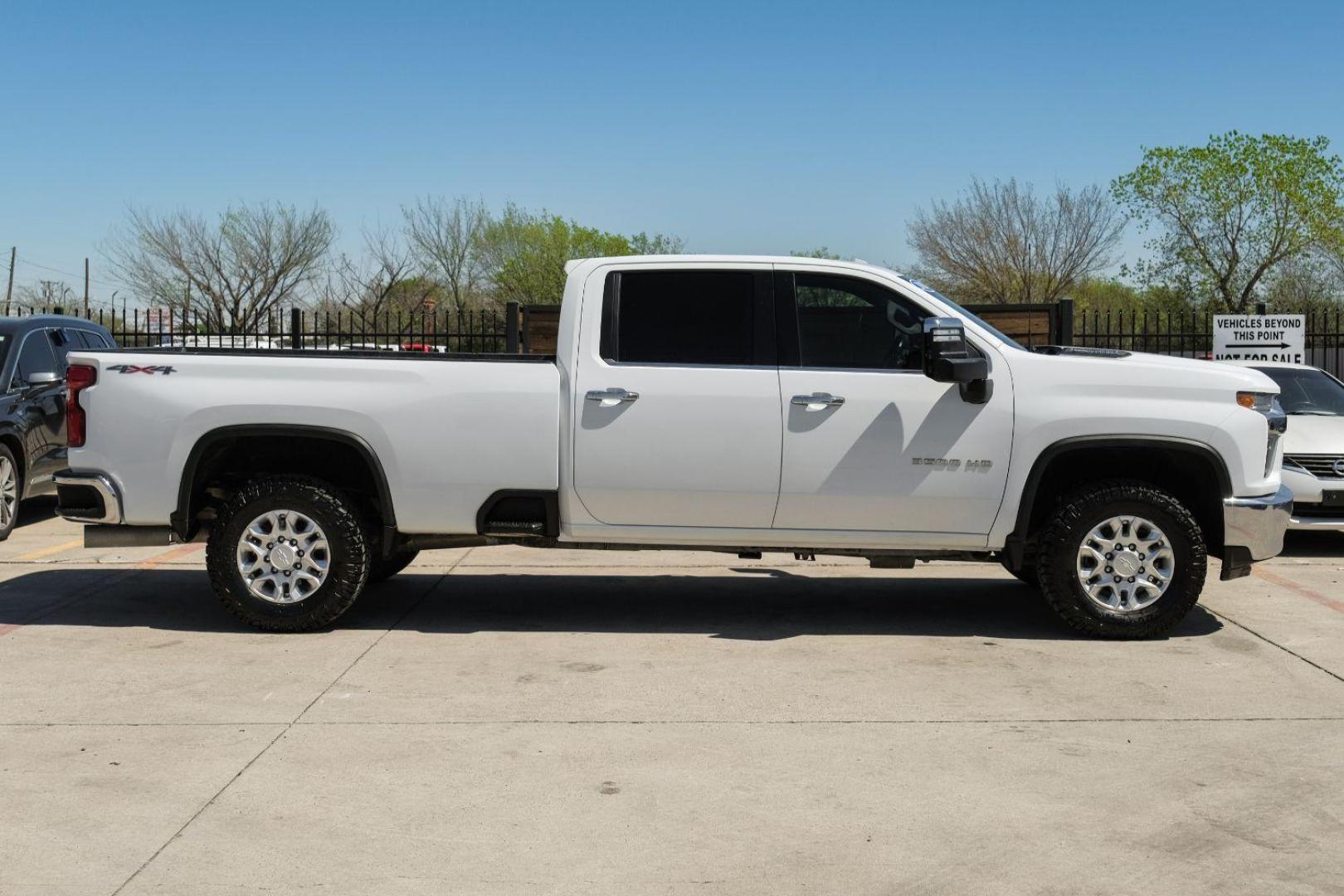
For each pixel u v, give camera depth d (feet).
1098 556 22.48
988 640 22.80
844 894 12.19
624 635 23.12
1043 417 22.04
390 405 22.41
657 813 14.26
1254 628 23.81
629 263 22.70
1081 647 22.27
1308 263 122.31
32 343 37.68
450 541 23.27
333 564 22.63
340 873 12.63
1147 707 18.53
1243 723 17.72
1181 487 23.67
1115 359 22.72
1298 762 16.08
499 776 15.47
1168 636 23.13
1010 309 44.70
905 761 16.08
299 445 23.56
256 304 129.70
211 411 22.47
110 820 14.01
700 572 29.91
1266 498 22.48
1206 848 13.32
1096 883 12.44
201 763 15.87
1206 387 22.25
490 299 167.22
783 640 22.82
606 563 30.99
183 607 25.40
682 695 19.07
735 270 22.58
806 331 22.48
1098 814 14.28
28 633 23.06
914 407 22.06
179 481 22.63
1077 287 136.67
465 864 12.86
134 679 19.88
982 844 13.42
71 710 18.17
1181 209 119.14
